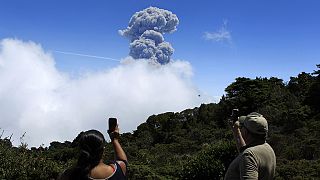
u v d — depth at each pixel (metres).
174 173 29.27
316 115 61.75
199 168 22.28
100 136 2.95
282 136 47.25
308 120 59.38
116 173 2.95
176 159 39.47
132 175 29.73
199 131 73.06
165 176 28.86
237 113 3.83
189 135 76.00
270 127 56.53
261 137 3.41
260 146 3.33
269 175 3.30
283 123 58.66
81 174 2.84
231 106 75.88
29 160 8.80
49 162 9.09
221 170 21.70
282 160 36.50
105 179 2.88
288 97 73.38
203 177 22.09
